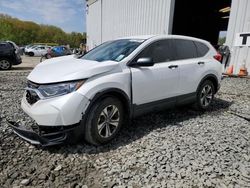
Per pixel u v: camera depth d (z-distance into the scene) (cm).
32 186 266
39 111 317
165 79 430
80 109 319
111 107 357
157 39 438
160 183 271
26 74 1089
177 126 440
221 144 368
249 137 400
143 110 409
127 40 452
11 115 462
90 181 275
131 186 266
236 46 1000
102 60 402
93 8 2341
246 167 307
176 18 2212
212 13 2241
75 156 327
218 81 554
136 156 327
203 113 529
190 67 480
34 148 345
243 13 966
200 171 294
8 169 294
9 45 1323
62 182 273
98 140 346
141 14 1430
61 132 318
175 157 325
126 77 370
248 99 661
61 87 319
